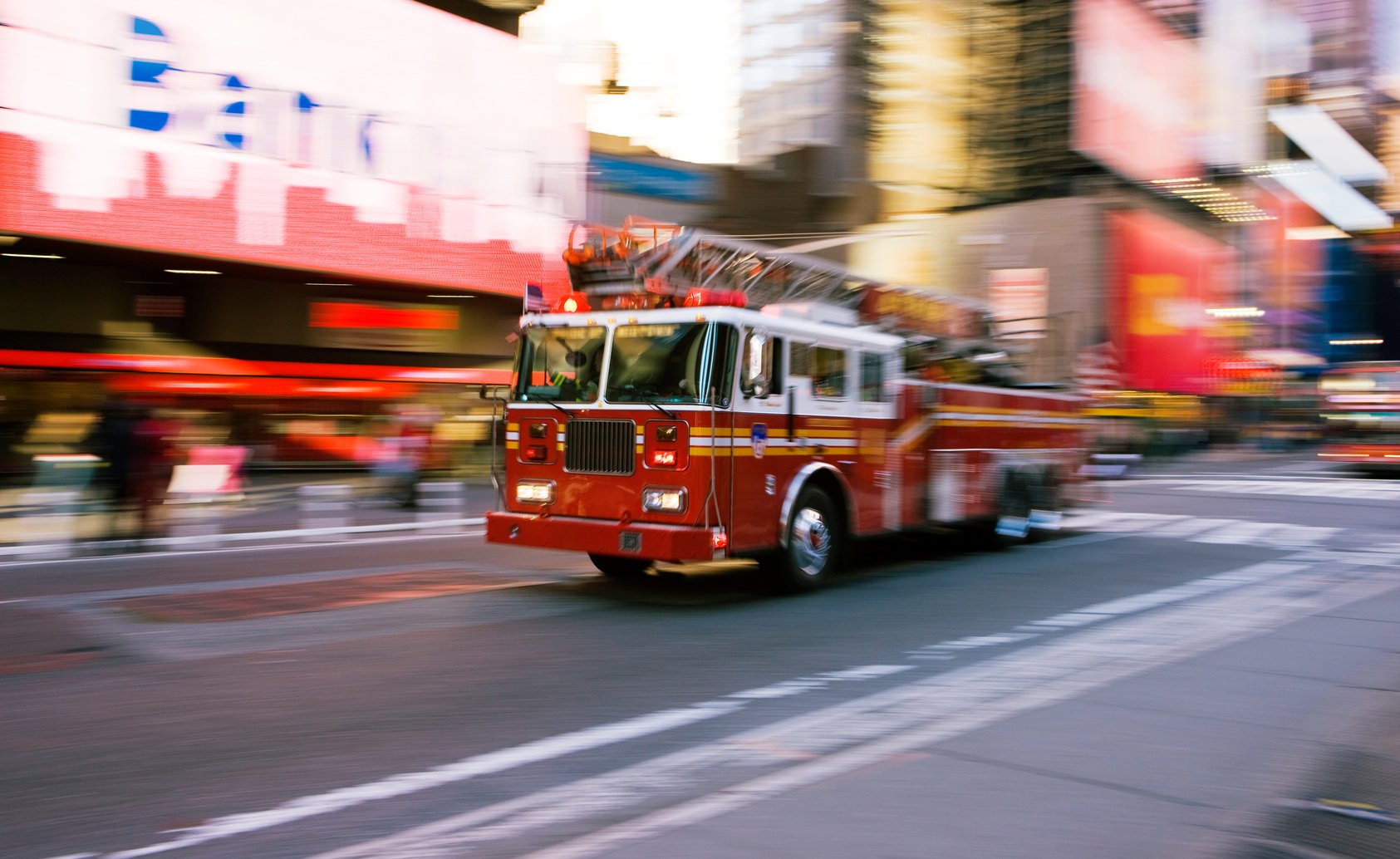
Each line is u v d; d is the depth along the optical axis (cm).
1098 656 669
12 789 417
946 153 4978
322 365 2525
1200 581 1006
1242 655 673
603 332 875
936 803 393
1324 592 938
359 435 2548
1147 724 510
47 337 2194
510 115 2534
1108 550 1260
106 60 1894
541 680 600
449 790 417
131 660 643
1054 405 1371
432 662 643
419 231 2355
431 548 1219
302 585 938
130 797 409
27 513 1319
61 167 1842
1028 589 952
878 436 1001
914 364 1071
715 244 909
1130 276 4878
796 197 3741
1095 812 385
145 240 1950
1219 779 428
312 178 2175
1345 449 2769
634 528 825
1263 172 6850
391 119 2298
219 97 2041
